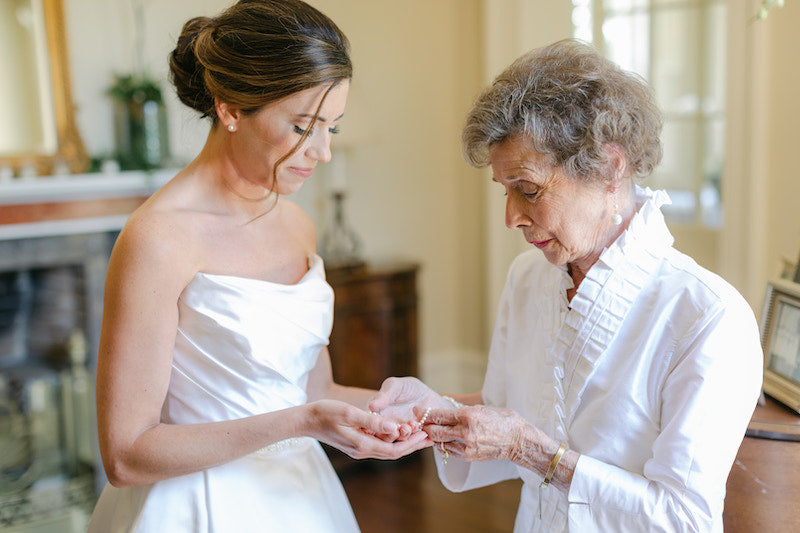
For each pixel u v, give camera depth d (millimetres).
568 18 3967
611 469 1281
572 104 1215
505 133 1238
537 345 1454
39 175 3561
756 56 3178
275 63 1314
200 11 3854
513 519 3338
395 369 4020
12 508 3676
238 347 1391
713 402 1229
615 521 1267
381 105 4379
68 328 3773
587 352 1336
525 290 1523
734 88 3275
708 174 3820
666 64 3873
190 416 1416
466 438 1304
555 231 1294
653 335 1289
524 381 1478
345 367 3857
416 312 4055
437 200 4633
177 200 1417
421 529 3295
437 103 4570
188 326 1400
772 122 3184
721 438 1231
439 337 4719
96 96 3705
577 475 1273
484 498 3549
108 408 1312
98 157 3725
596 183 1261
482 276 4598
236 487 1410
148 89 3619
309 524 1461
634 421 1307
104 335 1332
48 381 3783
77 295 3725
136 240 1329
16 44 3508
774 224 3229
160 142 3676
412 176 4535
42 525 3602
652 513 1240
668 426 1252
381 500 3588
